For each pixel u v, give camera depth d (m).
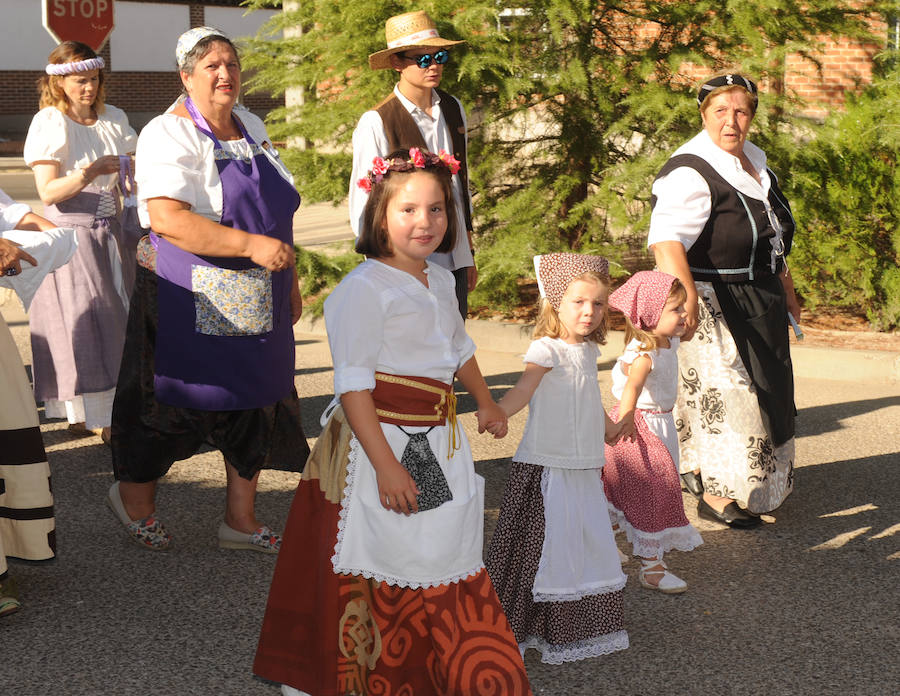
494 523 4.86
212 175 4.05
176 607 4.00
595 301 3.62
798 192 8.21
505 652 3.05
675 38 8.57
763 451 4.77
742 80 4.67
